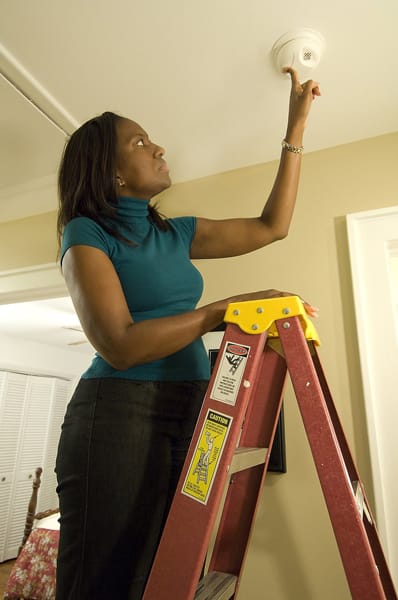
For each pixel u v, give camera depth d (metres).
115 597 0.62
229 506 0.83
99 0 1.07
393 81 1.29
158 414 0.74
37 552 3.04
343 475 0.56
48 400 6.16
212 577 0.74
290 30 1.13
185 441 0.78
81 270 0.69
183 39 1.17
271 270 1.52
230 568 0.78
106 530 0.64
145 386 0.73
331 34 1.14
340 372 1.32
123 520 0.65
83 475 0.67
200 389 0.83
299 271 1.48
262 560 1.23
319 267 1.46
